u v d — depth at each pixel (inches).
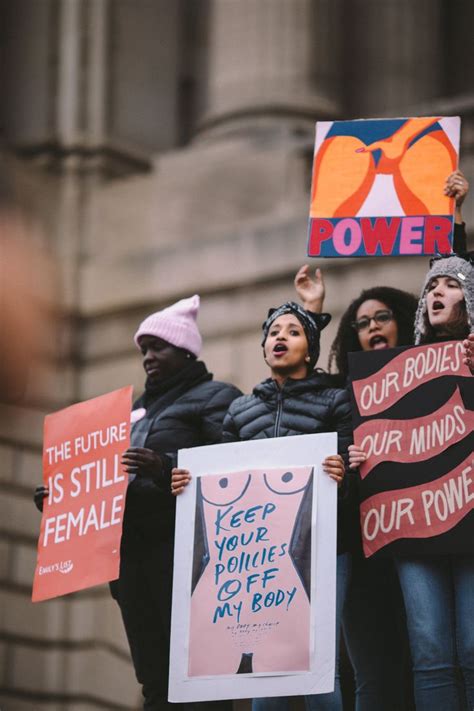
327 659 271.7
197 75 786.8
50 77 757.9
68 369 706.8
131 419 313.9
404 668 311.7
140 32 773.3
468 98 682.8
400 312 332.2
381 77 753.0
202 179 713.0
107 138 741.3
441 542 275.7
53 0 769.6
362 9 762.8
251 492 281.6
